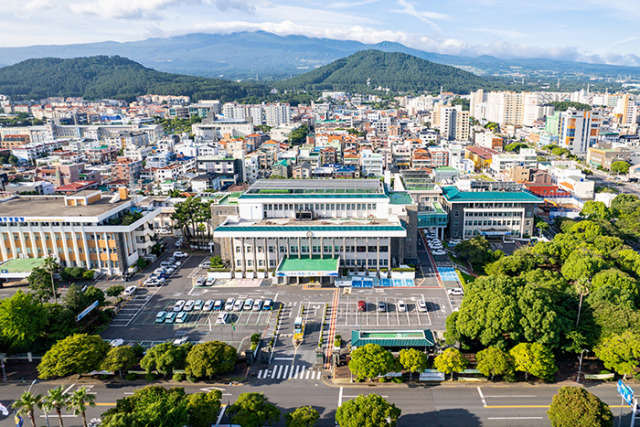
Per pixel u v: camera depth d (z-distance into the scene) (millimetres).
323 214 173750
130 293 151750
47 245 169750
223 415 93938
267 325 131250
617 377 104500
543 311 107188
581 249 161750
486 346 113062
